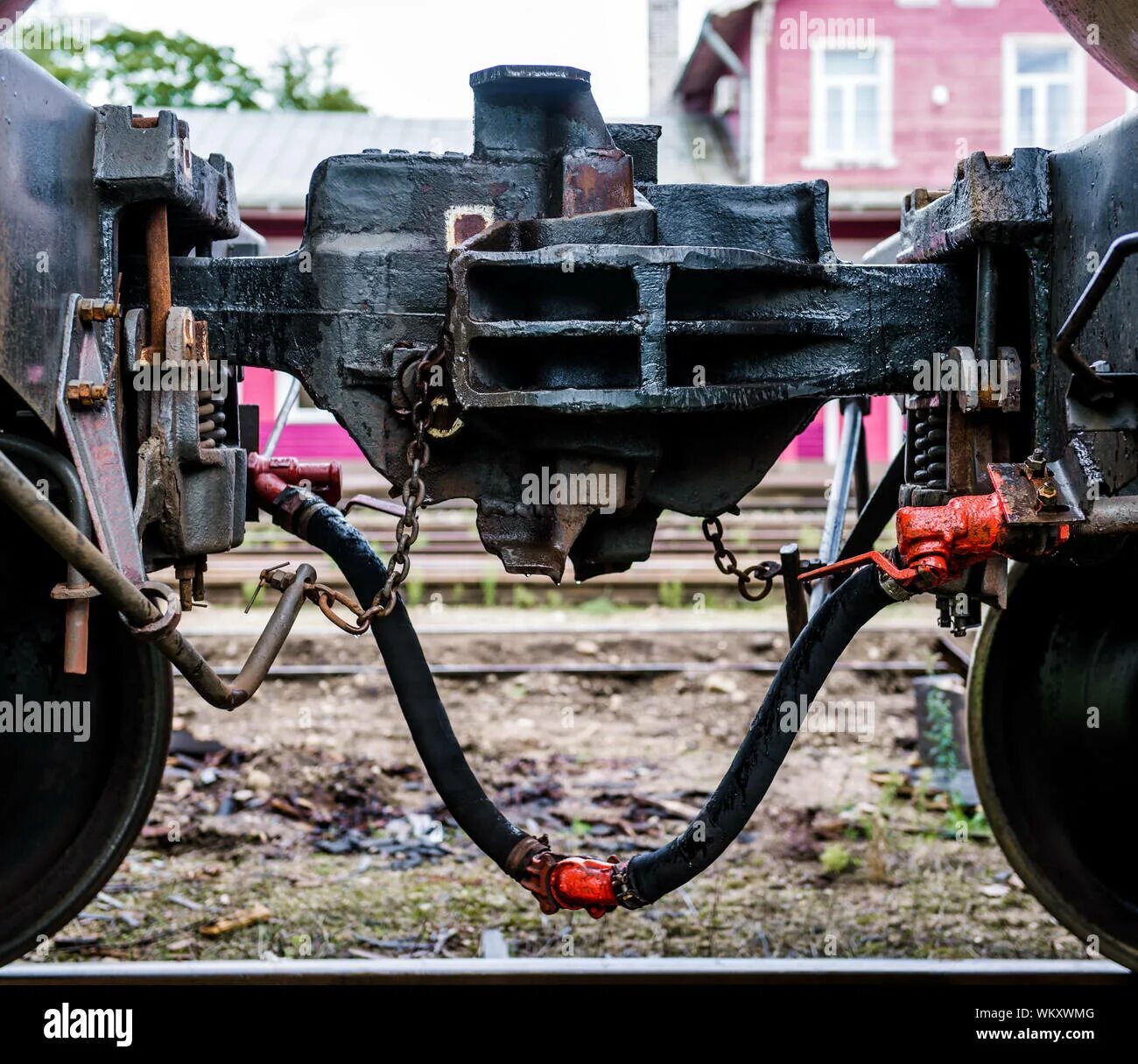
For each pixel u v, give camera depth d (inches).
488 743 264.7
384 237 97.1
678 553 463.5
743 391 92.8
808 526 511.2
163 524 95.5
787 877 191.5
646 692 309.4
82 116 91.7
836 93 714.2
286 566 96.4
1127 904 127.9
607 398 89.6
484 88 96.3
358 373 96.8
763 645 349.7
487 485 100.3
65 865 120.1
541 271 90.8
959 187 100.0
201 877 189.0
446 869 193.8
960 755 231.0
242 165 732.0
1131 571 119.6
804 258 100.7
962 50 711.7
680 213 99.8
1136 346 89.4
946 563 91.4
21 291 81.8
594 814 220.2
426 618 387.2
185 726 272.5
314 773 237.8
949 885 187.5
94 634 119.7
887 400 655.1
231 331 98.4
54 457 87.4
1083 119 718.5
